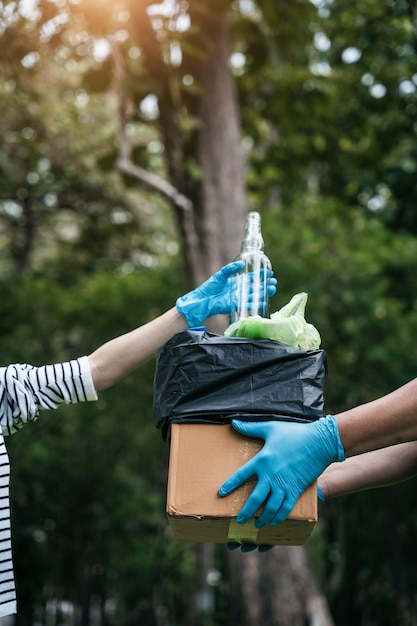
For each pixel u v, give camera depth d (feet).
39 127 43.27
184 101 29.94
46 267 59.93
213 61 29.25
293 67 32.37
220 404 5.86
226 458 5.79
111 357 7.36
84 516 52.95
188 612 54.90
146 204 53.47
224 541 6.58
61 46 28.40
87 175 49.98
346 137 37.73
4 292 46.34
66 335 46.93
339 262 40.29
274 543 6.49
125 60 27.81
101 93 28.04
